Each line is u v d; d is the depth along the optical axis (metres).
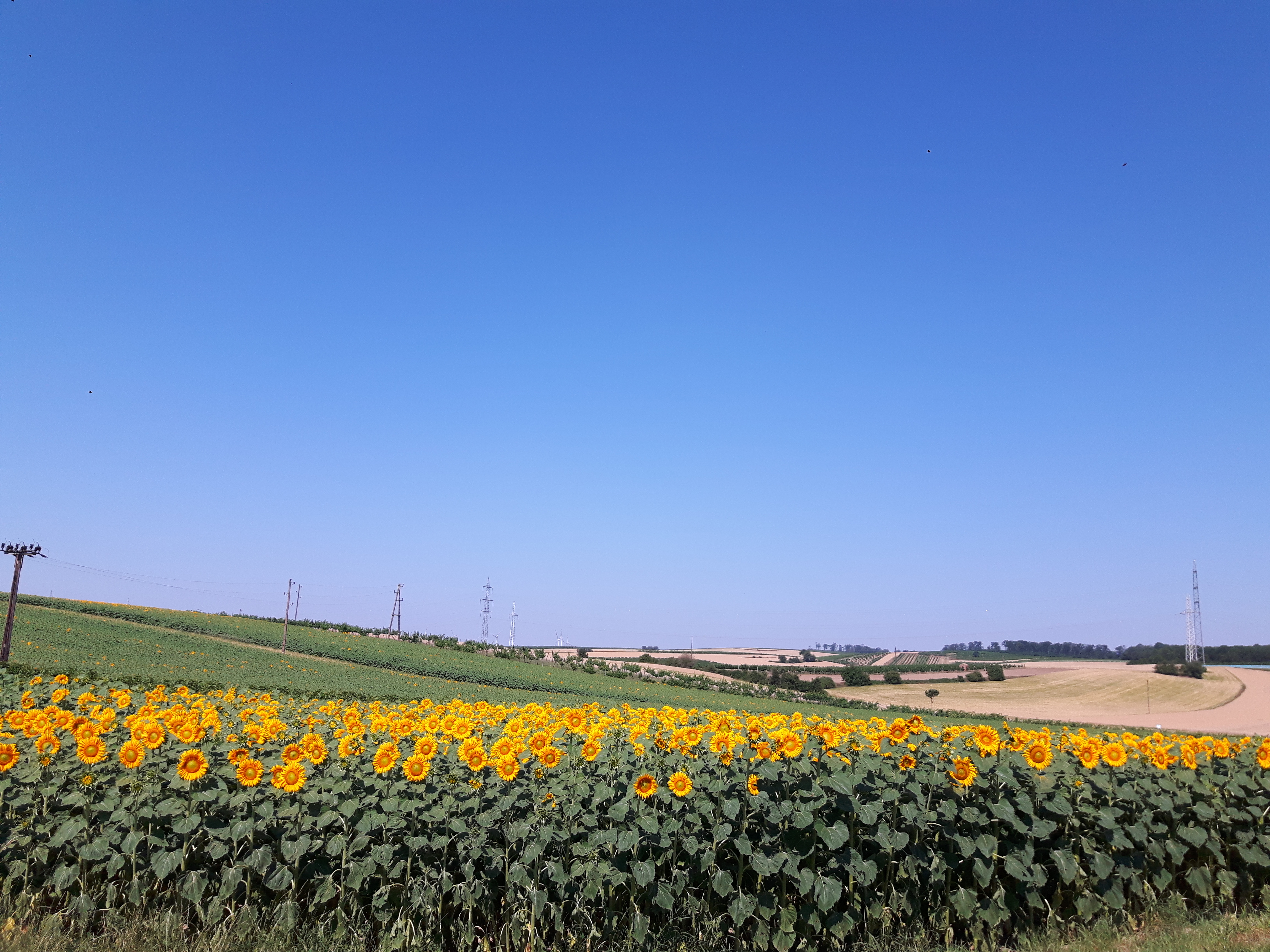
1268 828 9.42
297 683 41.78
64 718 9.16
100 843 7.27
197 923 7.26
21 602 62.06
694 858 7.60
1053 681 106.62
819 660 145.00
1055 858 8.12
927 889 8.04
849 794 7.71
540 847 7.30
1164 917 8.61
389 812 7.42
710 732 9.12
